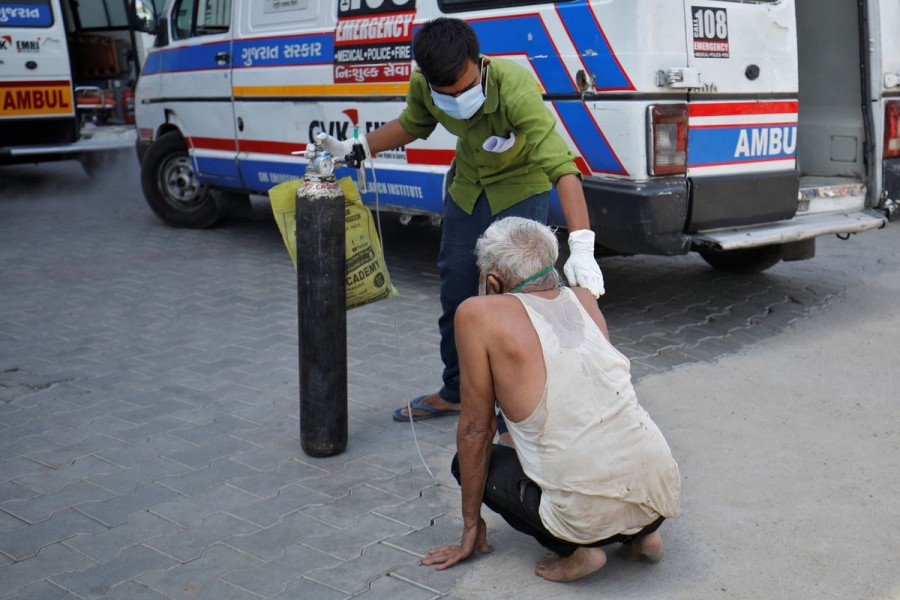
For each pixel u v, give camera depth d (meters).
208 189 8.57
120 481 3.77
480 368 2.81
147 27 9.18
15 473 3.85
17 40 10.09
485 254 2.94
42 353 5.35
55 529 3.39
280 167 7.22
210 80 7.77
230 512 3.51
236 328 5.76
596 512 2.80
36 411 4.51
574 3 5.09
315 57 6.69
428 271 7.04
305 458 3.97
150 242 8.27
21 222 9.27
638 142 4.92
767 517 3.41
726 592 2.96
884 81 5.93
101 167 11.85
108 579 3.07
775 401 4.47
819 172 6.40
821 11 6.17
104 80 11.53
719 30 5.10
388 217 9.10
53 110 10.46
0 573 3.11
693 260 7.28
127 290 6.67
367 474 3.81
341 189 3.78
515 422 2.81
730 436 4.09
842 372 4.83
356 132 3.99
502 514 3.07
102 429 4.29
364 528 3.38
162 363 5.16
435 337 5.52
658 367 4.93
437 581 3.04
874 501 3.51
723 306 6.01
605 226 5.13
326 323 3.82
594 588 2.99
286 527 3.39
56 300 6.44
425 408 4.34
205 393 4.71
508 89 3.50
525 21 5.33
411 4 5.96
